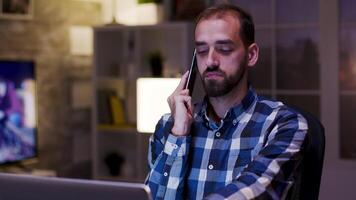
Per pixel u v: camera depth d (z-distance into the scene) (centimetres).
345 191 373
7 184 96
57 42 422
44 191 93
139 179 416
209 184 125
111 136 445
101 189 89
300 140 116
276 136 118
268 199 105
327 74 376
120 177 438
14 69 365
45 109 416
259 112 128
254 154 124
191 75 137
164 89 336
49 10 414
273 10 388
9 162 361
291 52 388
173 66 427
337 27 371
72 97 439
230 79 121
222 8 123
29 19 397
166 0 429
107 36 429
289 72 389
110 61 433
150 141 143
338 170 374
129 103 440
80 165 450
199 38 122
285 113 124
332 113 375
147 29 411
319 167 142
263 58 393
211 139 129
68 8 431
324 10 374
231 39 119
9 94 361
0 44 376
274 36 390
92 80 423
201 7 411
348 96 375
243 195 102
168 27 390
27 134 375
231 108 128
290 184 111
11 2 381
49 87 418
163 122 140
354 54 373
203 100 134
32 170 382
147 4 432
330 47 374
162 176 128
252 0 394
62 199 92
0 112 354
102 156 438
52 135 423
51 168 422
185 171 127
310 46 383
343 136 377
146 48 427
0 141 354
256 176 107
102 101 433
